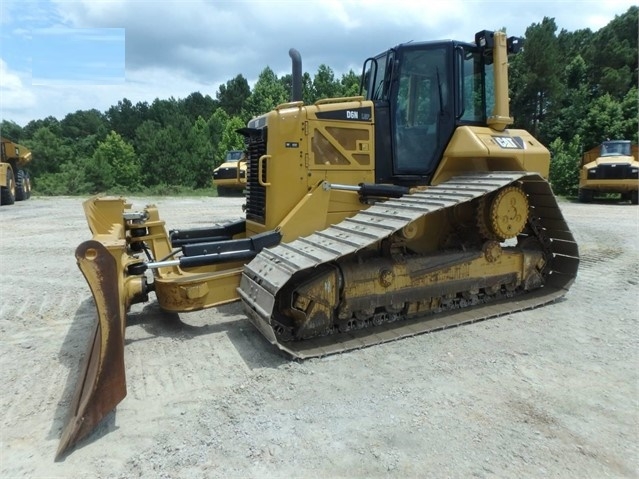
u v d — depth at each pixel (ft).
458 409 10.16
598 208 57.21
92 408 9.29
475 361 12.64
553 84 105.29
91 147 182.19
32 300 18.51
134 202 64.39
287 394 10.83
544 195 17.90
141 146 137.18
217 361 12.66
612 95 119.75
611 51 128.77
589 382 11.43
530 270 18.43
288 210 16.30
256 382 11.41
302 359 12.64
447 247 17.47
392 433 9.27
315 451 8.72
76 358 13.00
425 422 9.65
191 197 79.36
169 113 203.72
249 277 14.28
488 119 17.90
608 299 18.51
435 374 11.85
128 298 13.91
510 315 16.53
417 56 17.35
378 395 10.78
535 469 8.20
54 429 9.53
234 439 9.08
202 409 10.16
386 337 14.19
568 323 15.69
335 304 14.12
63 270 23.62
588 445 8.90
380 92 18.51
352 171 16.97
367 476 8.04
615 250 29.19
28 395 10.92
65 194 100.89
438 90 17.24
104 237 12.59
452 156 16.90
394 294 15.10
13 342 14.21
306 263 12.78
